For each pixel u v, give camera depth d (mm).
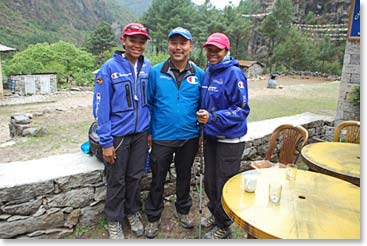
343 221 1701
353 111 5391
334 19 44094
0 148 6188
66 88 19344
